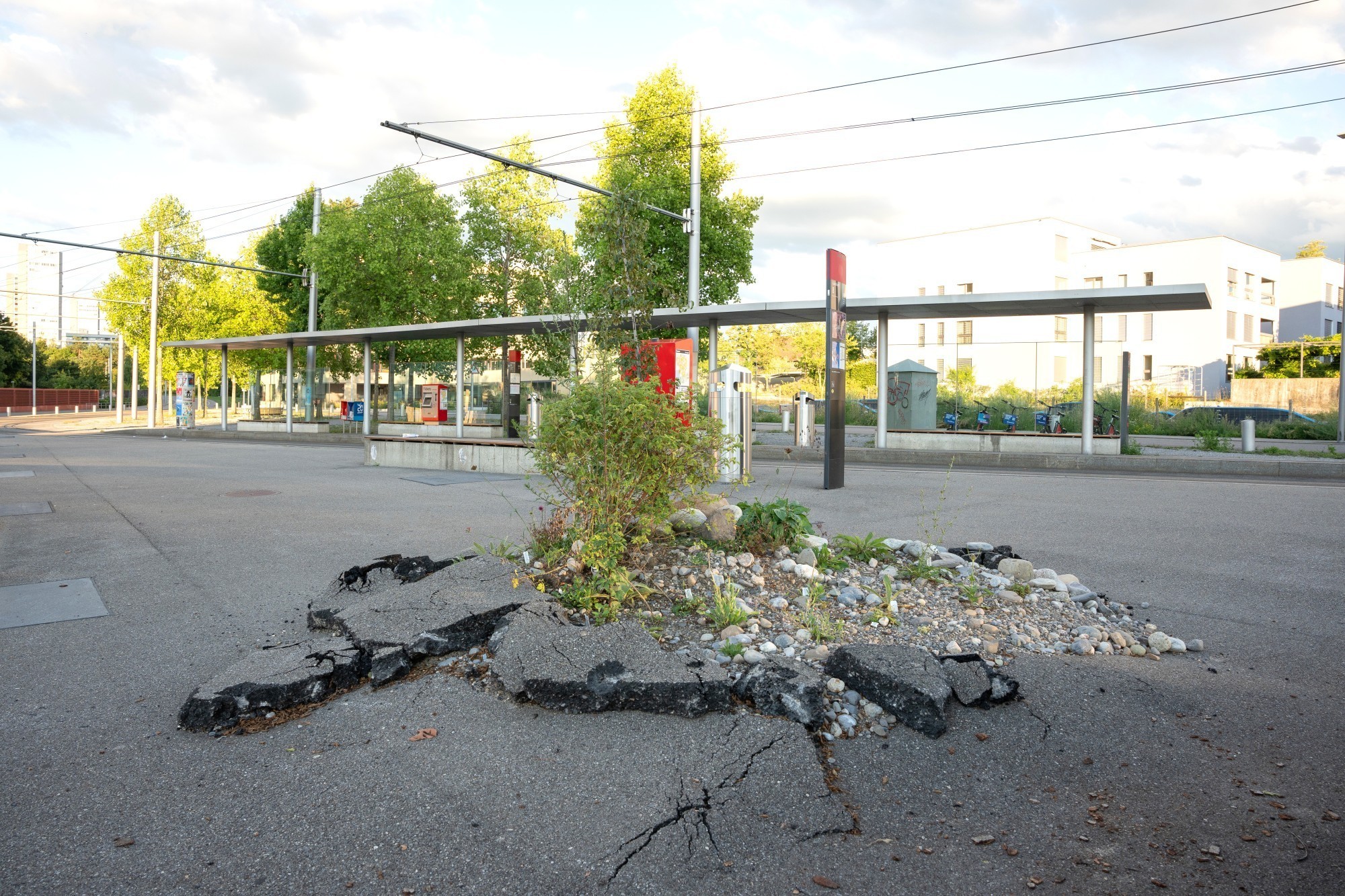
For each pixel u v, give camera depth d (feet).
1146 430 96.32
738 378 43.19
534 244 105.91
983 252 180.45
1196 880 8.50
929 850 9.10
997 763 11.09
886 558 19.94
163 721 12.27
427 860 8.75
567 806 9.83
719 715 12.16
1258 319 187.62
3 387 252.01
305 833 9.26
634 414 16.31
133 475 48.26
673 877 8.52
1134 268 177.88
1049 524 29.14
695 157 63.93
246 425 116.88
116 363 280.51
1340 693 13.37
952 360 79.46
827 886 8.42
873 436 83.61
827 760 11.12
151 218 134.31
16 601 18.79
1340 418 84.69
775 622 15.35
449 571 16.90
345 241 98.73
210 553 23.86
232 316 138.41
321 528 28.19
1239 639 16.17
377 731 11.84
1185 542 25.73
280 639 15.85
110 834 9.22
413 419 96.78
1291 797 10.16
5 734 11.78
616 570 15.85
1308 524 29.12
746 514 19.79
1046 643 15.47
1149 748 11.48
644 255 24.99
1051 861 8.87
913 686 12.06
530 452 17.67
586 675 12.48
